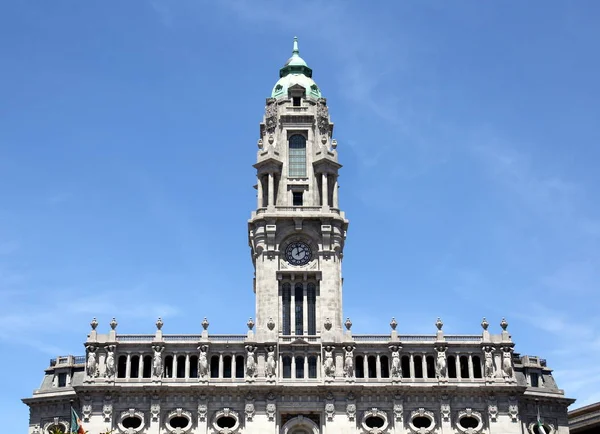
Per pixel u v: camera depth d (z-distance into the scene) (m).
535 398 132.75
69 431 119.25
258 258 136.38
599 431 134.12
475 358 129.62
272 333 129.50
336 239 137.38
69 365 134.75
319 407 125.56
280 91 150.00
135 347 127.69
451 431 124.69
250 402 124.88
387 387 125.56
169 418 124.19
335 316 132.12
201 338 128.00
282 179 142.62
